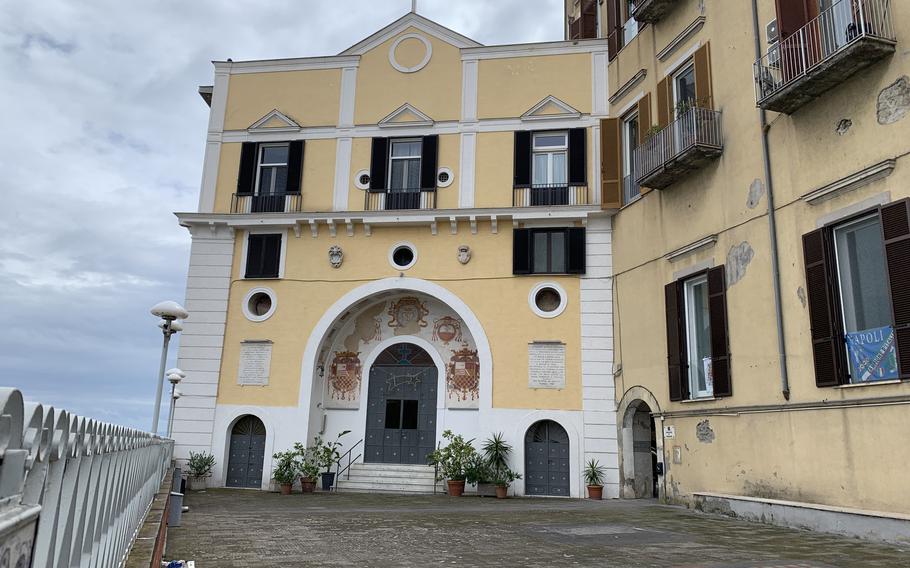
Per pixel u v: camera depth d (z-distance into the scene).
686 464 15.00
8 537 1.73
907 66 10.30
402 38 22.03
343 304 20.58
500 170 20.64
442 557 8.61
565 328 19.39
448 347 20.83
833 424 11.02
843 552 8.83
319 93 22.05
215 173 21.89
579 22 22.39
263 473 19.72
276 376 20.38
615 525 11.82
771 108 12.33
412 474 19.91
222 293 21.09
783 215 12.52
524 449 18.95
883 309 10.54
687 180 15.75
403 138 21.52
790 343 12.08
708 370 14.81
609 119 19.48
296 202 21.28
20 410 1.72
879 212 10.48
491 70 21.34
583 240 19.73
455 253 20.44
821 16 11.62
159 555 6.47
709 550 9.06
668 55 16.94
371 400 20.98
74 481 2.75
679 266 15.88
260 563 8.09
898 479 9.78
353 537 10.37
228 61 22.62
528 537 10.40
